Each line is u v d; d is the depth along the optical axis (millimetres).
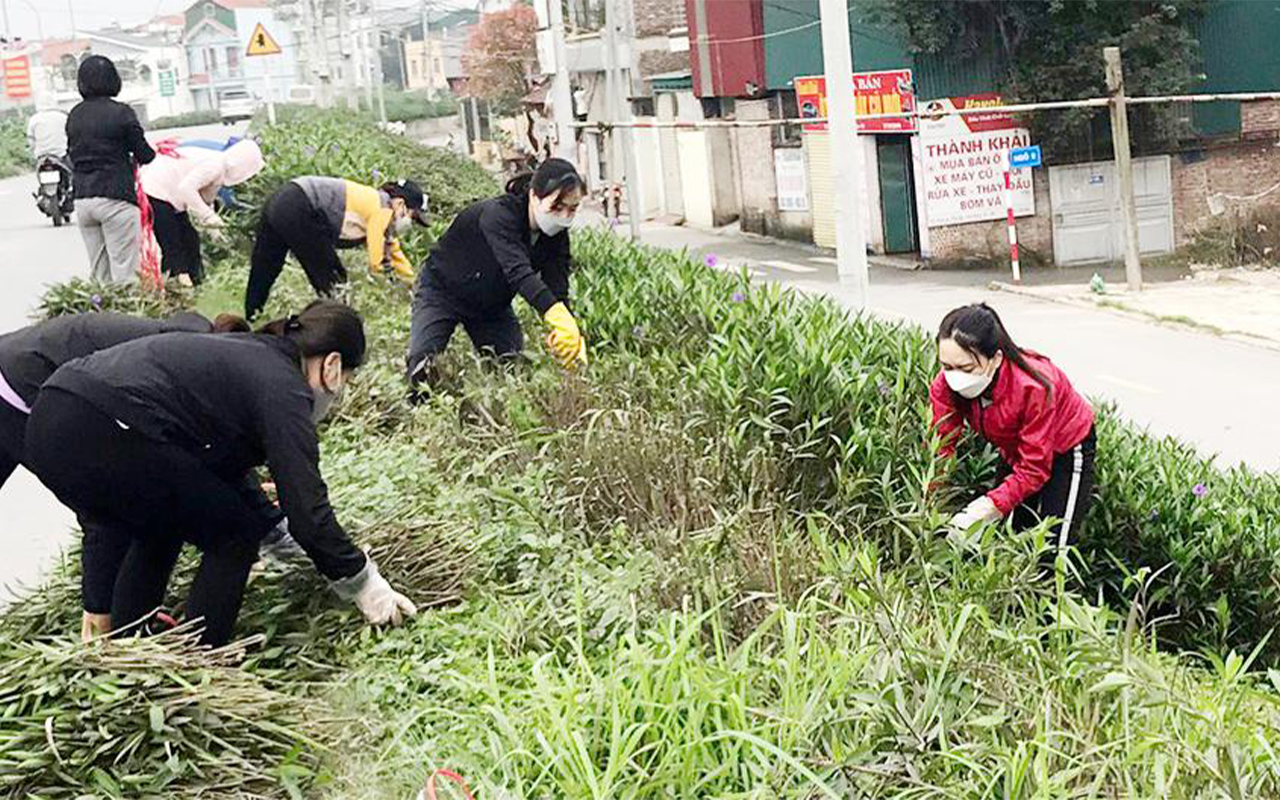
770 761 3939
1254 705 5211
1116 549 7266
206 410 4781
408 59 106438
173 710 4145
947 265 28719
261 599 5398
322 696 4746
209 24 104812
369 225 10773
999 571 5168
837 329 8250
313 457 4836
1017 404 6340
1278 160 27875
